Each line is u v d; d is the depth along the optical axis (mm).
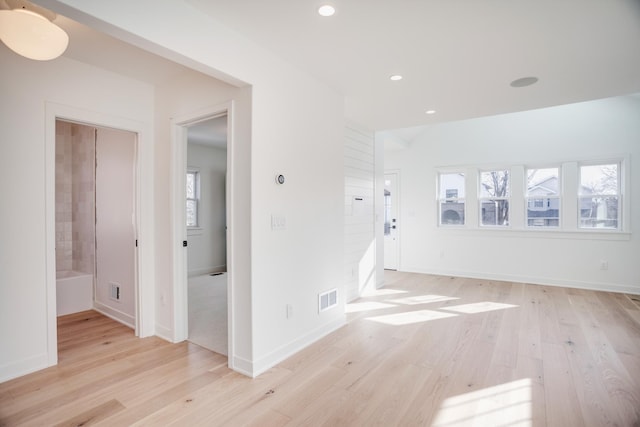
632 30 2188
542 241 5312
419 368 2512
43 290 2512
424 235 6355
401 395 2146
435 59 2641
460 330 3301
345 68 2828
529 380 2328
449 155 6090
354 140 4473
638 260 4684
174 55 1940
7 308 2342
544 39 2316
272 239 2574
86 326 3424
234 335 2492
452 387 2242
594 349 2832
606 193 4930
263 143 2480
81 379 2342
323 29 2219
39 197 2494
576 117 5059
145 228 3139
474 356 2713
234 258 2488
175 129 2992
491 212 5824
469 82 3096
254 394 2156
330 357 2709
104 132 3695
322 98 3152
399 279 5770
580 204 5098
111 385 2264
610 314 3773
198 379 2350
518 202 5496
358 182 4582
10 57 2350
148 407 2014
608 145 4840
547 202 5355
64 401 2076
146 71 2881
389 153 6707
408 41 2367
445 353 2773
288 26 2188
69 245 4336
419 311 3945
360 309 4031
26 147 2430
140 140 3105
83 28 2193
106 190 3688
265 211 2504
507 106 3803
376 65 2764
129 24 1687
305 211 2951
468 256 5934
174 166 2990
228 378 2367
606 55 2551
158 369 2496
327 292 3268
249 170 2398
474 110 3941
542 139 5301
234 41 2242
